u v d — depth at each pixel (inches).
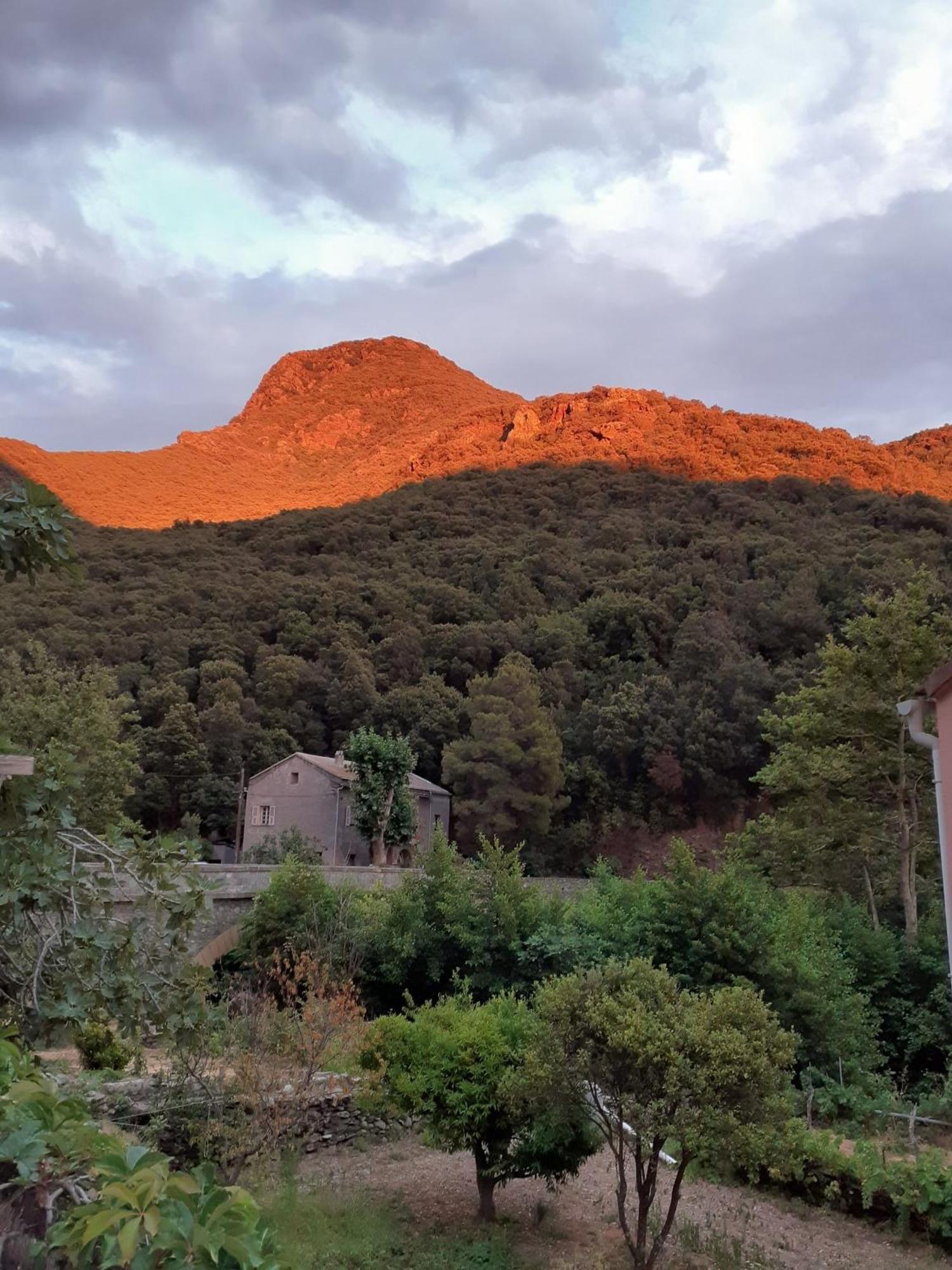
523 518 3905.0
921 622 993.5
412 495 4532.5
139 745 2057.1
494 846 931.3
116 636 2482.8
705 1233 450.0
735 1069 364.5
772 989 751.1
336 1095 546.3
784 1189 520.1
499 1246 417.7
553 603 2960.1
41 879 227.1
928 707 436.8
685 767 2231.8
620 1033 377.7
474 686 2290.8
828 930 898.7
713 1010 396.5
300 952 853.2
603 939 850.8
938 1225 449.7
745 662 2324.1
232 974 916.6
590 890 1067.3
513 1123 446.9
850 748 980.6
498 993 830.5
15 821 229.3
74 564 234.2
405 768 1690.5
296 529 3971.5
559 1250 425.4
